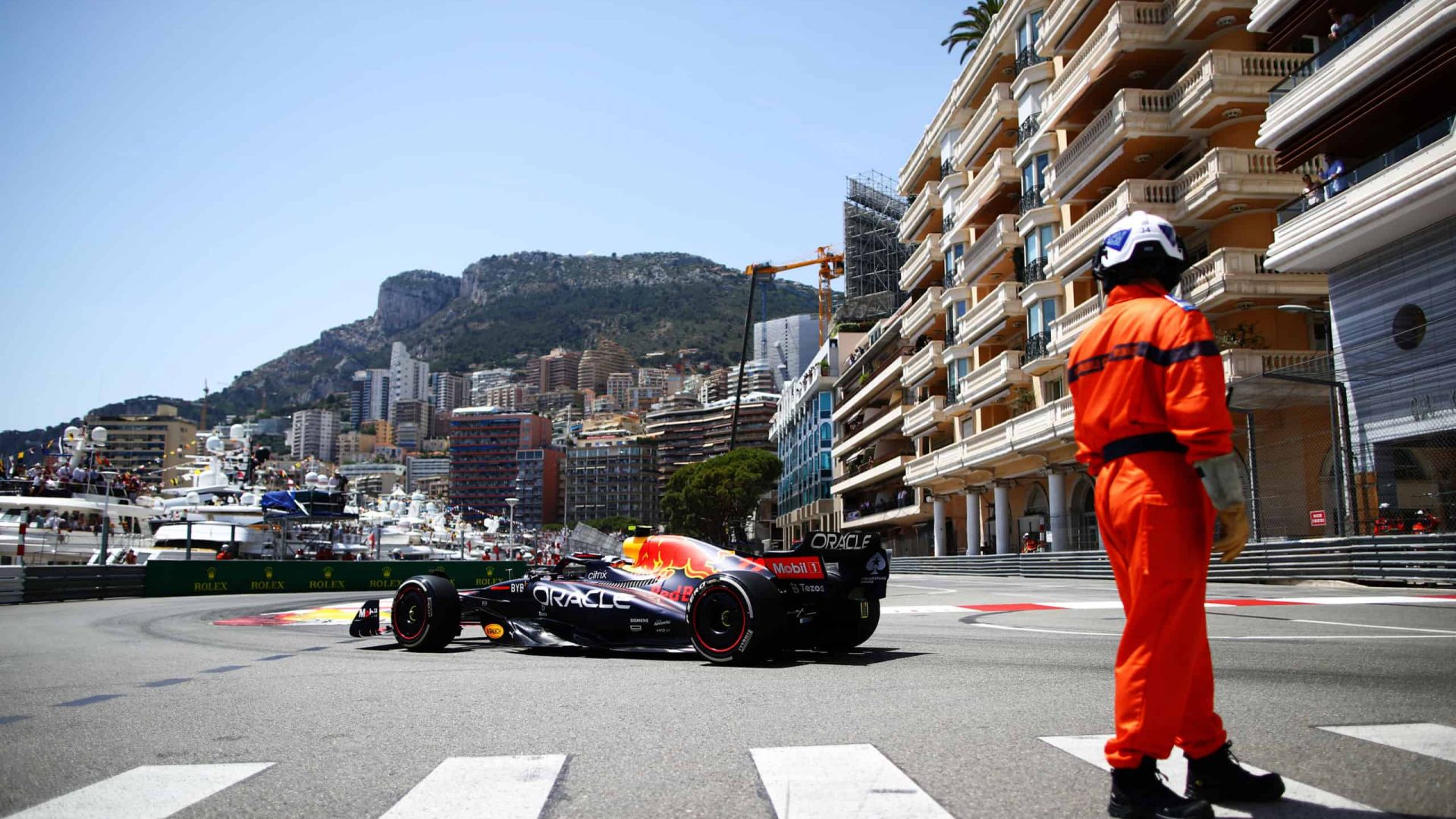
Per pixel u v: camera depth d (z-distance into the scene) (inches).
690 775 138.9
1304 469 770.2
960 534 1872.5
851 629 303.4
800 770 139.6
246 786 139.2
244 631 469.7
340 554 1598.2
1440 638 297.6
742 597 276.2
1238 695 191.6
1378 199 684.1
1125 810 110.5
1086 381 117.6
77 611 662.5
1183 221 997.8
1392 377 695.1
